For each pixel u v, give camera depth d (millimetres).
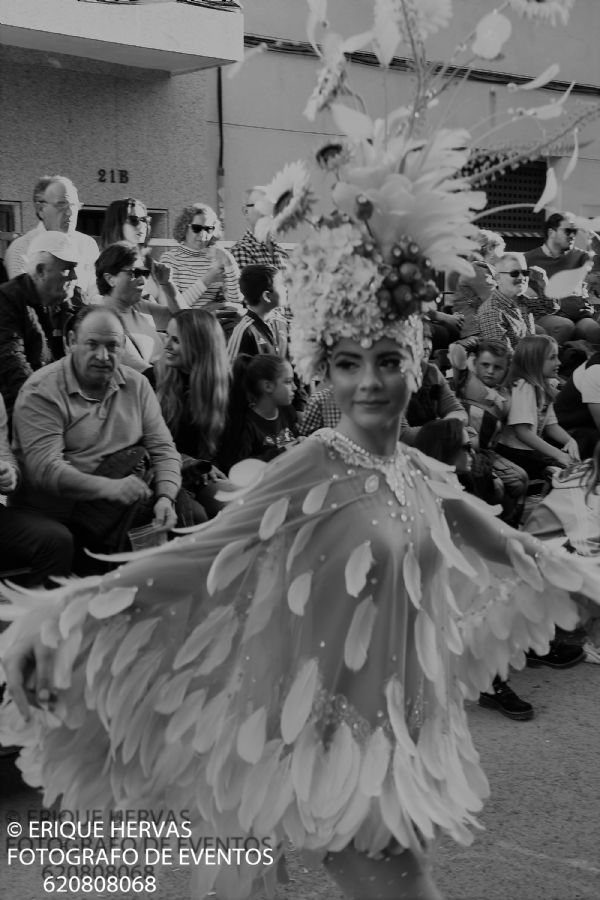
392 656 2406
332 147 2398
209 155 10586
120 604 2295
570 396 6805
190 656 2412
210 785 2455
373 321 2309
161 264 6180
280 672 2445
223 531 2367
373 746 2375
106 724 2385
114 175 9742
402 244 2322
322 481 2398
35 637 2318
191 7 9141
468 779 2709
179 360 5035
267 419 5238
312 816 2334
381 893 2334
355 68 9742
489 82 10898
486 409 6500
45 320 5031
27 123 9133
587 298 9500
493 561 2768
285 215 2385
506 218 12898
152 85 9914
